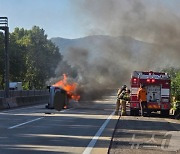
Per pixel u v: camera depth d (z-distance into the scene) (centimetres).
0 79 6981
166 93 2708
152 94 2712
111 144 1295
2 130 1675
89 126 1883
